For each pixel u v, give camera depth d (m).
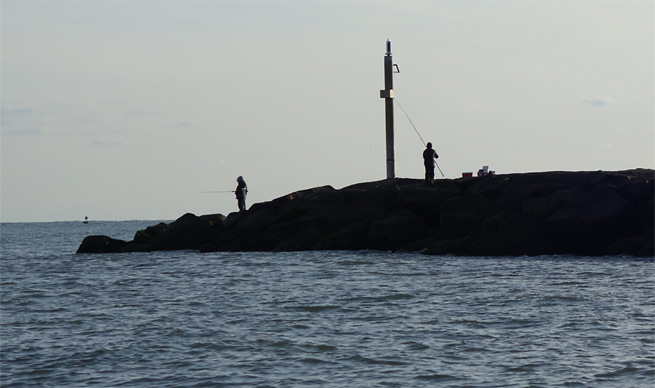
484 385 57.16
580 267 123.19
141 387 58.59
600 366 60.88
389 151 183.75
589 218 140.62
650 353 64.00
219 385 58.66
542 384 56.88
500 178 159.38
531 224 146.75
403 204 162.25
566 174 154.50
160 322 82.69
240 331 76.69
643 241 138.50
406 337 72.38
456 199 156.75
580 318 78.50
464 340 70.56
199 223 185.12
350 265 135.00
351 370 61.88
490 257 143.88
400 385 57.75
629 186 145.00
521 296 93.31
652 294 92.56
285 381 59.34
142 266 149.25
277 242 173.12
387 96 182.25
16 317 88.25
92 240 195.00
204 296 102.00
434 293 98.00
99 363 65.56
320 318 82.81
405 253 155.12
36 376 62.12
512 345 68.19
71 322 84.19
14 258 191.12
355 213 169.00
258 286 110.31
